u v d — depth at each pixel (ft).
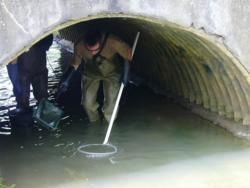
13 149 15.20
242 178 12.97
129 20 16.89
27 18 11.63
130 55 15.83
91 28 22.24
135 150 14.98
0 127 16.98
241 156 14.33
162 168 13.71
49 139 15.96
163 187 12.63
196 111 17.93
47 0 11.71
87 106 17.15
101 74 16.52
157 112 18.42
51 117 16.67
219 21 13.39
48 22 11.85
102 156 14.60
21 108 18.21
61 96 20.63
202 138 15.74
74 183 12.96
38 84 18.13
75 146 15.38
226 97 15.76
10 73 17.80
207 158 14.26
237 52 13.82
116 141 15.67
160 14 12.82
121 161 14.23
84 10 12.12
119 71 16.80
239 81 14.60
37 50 17.39
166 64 18.78
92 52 15.89
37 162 14.28
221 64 14.85
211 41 13.58
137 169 13.71
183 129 16.58
